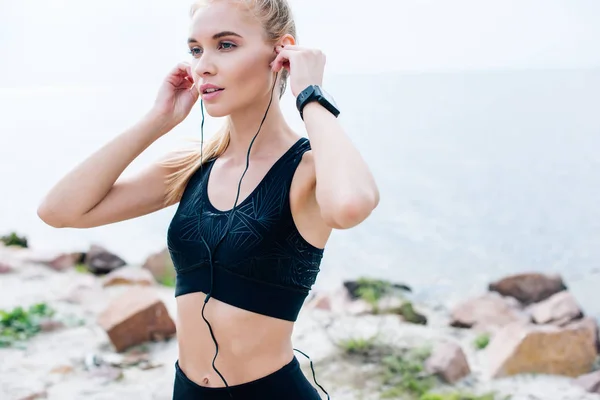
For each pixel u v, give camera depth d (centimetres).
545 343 493
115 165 197
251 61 181
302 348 522
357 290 640
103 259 748
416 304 657
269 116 189
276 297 179
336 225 165
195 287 184
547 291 650
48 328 560
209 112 184
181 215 191
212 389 184
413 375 474
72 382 469
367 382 468
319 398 193
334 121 174
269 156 187
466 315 589
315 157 169
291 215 178
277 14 186
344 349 513
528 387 468
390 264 791
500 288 659
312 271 186
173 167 206
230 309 178
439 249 850
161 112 204
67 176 196
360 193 161
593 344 497
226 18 180
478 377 485
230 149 197
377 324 572
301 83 179
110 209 201
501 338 517
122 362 502
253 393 182
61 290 664
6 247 801
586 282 726
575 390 462
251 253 176
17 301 627
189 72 205
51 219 196
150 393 456
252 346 180
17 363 493
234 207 180
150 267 725
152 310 539
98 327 571
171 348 530
